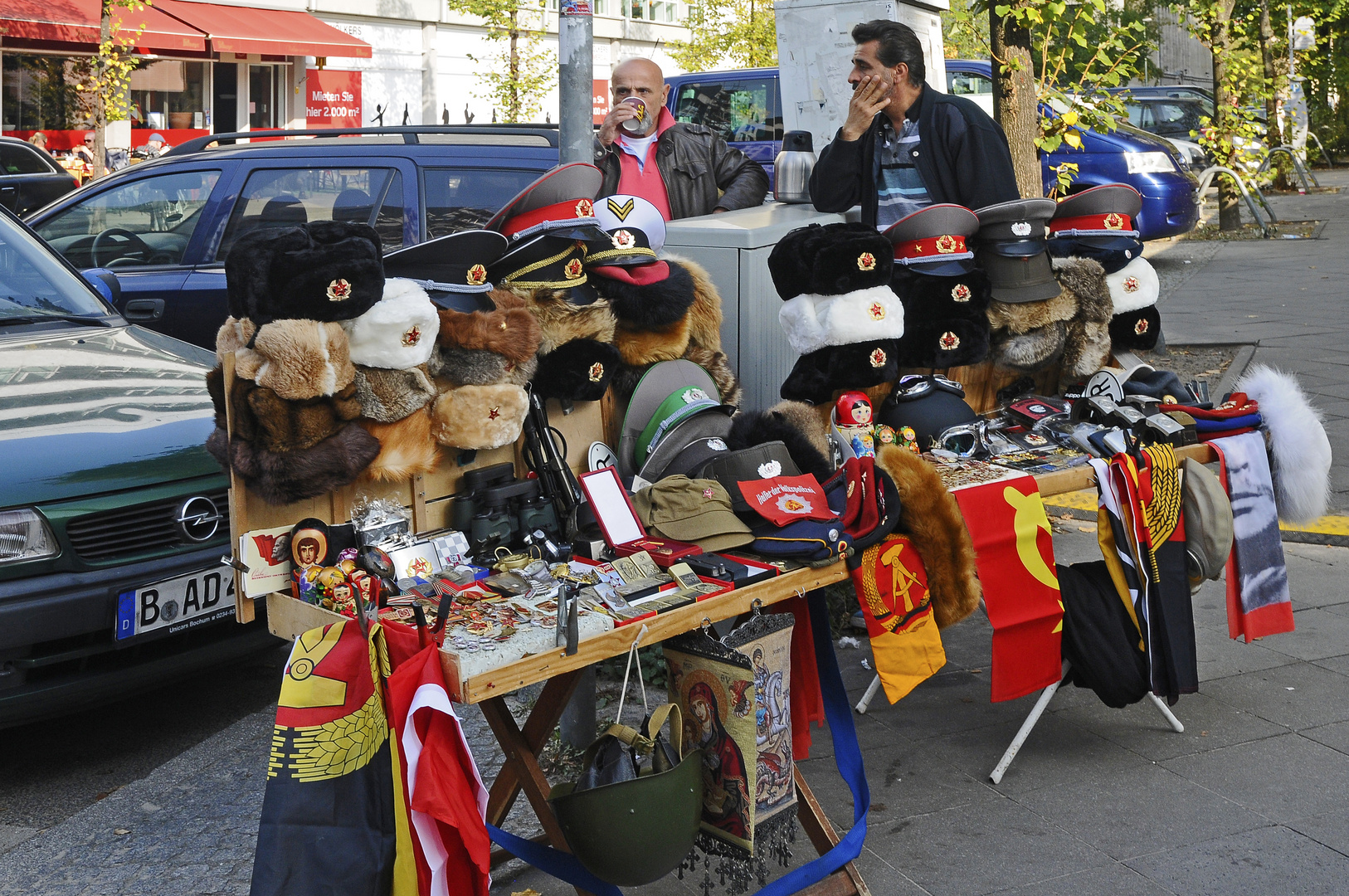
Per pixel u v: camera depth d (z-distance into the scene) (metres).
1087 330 4.15
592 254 3.31
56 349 4.68
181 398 4.31
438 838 2.24
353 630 2.37
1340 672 4.27
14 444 3.69
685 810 2.52
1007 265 3.96
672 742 2.59
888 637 3.06
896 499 3.03
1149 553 3.53
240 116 21.33
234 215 6.22
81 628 3.52
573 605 2.37
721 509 2.98
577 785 2.58
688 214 5.19
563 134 3.56
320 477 2.60
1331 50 28.55
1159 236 14.02
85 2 18.12
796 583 2.86
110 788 3.69
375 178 5.90
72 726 4.15
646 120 5.04
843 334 3.51
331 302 2.53
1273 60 23.19
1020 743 3.54
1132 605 3.54
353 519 2.76
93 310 5.19
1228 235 17.22
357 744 2.33
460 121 24.95
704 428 3.41
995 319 3.98
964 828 3.29
